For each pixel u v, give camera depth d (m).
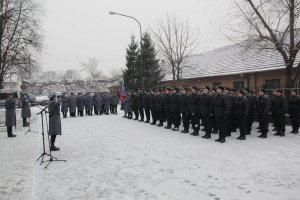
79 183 7.30
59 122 11.16
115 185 7.09
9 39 24.88
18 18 24.89
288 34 17.67
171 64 35.09
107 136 14.28
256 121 18.03
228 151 10.27
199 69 32.94
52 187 7.05
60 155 10.40
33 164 9.20
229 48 34.06
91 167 8.72
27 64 26.41
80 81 96.62
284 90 16.64
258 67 22.53
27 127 19.03
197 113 13.71
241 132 12.58
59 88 89.88
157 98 17.59
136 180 7.41
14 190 6.90
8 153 10.88
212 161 8.95
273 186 6.72
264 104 13.26
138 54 44.00
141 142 12.39
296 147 10.59
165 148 11.03
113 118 23.67
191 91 14.27
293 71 18.00
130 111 22.86
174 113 15.50
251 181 7.08
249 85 24.03
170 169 8.26
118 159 9.57
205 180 7.25
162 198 6.21
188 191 6.56
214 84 29.14
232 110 13.27
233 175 7.57
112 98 27.86
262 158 9.16
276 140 12.10
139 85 42.28
